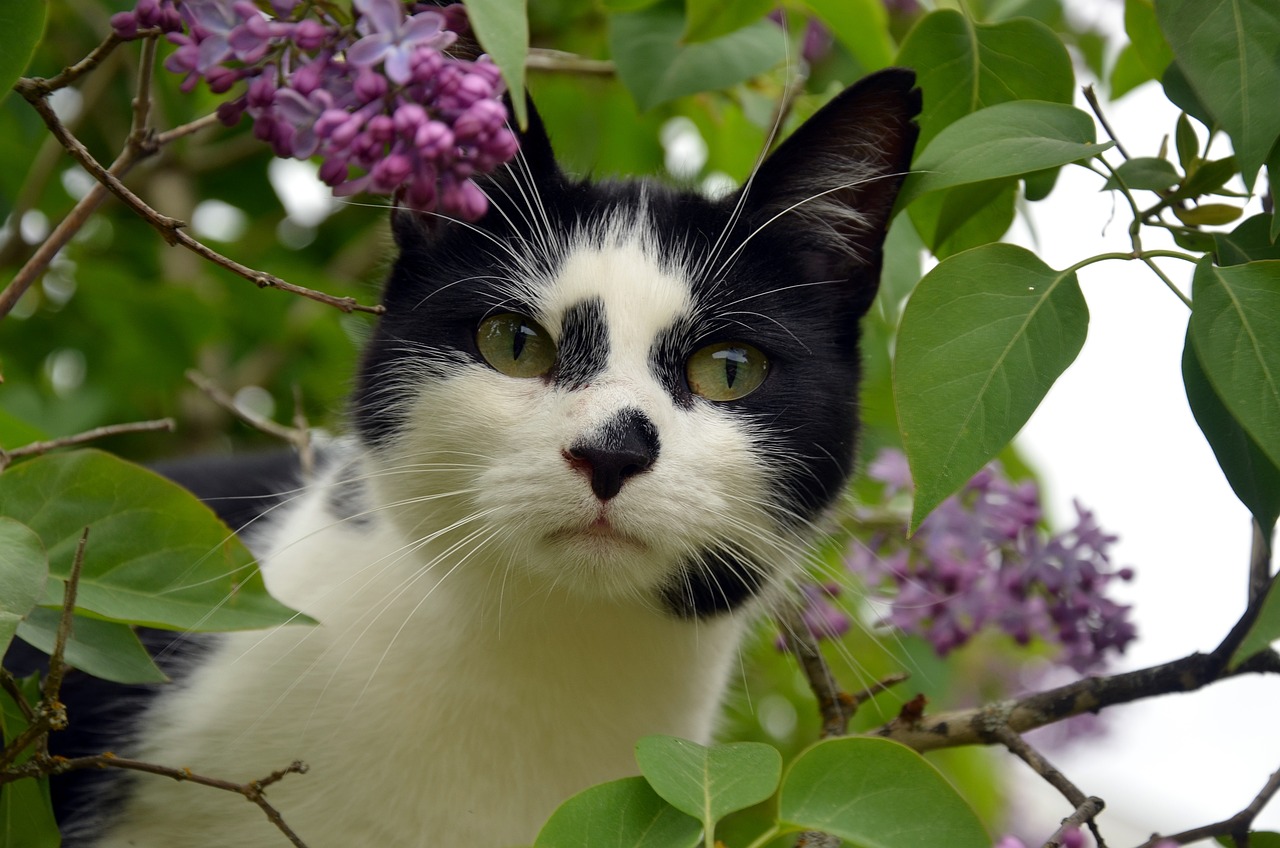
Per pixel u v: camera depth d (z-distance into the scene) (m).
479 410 0.46
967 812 0.40
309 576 0.49
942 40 0.48
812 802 0.41
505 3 0.39
